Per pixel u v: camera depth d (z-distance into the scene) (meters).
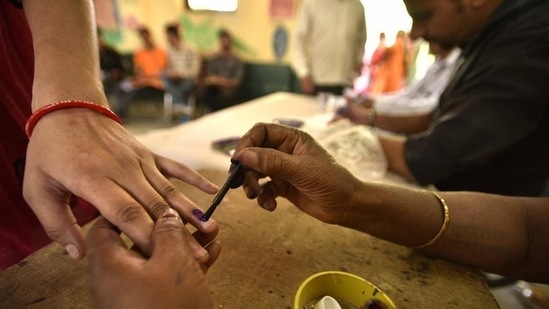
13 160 0.35
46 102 0.27
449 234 0.32
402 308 0.28
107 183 0.24
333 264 0.32
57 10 0.31
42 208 0.25
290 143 0.31
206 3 2.34
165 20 2.50
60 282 0.27
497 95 0.45
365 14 1.40
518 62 0.44
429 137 0.53
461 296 0.30
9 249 0.34
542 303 0.49
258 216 0.39
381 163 0.58
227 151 0.58
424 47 2.23
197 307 0.18
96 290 0.17
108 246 0.19
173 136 0.65
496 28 0.50
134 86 2.30
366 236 0.37
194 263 0.19
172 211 0.24
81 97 0.28
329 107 0.94
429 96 1.07
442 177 0.51
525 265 0.34
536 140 0.48
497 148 0.46
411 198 0.33
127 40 2.48
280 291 0.29
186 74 2.32
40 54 0.29
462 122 0.48
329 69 1.40
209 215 0.27
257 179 0.32
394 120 0.85
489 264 0.33
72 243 0.24
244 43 2.36
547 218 0.34
